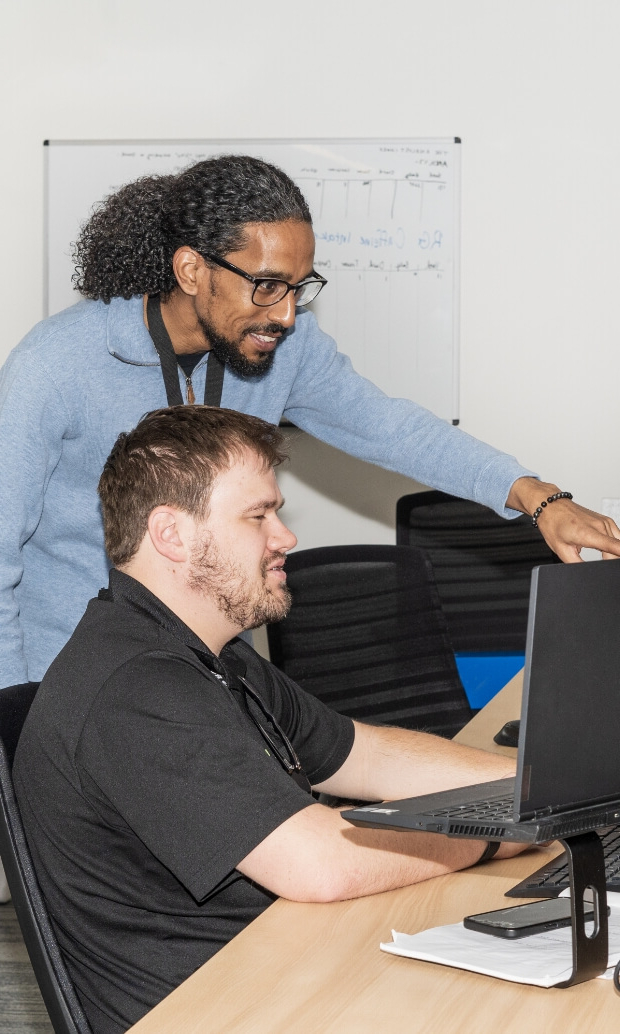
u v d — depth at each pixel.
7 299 3.82
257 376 1.95
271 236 1.77
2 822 1.14
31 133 3.78
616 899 1.15
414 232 3.71
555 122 3.65
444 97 3.68
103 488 1.33
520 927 1.06
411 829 1.01
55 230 3.77
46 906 1.18
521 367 3.74
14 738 1.32
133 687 1.18
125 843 1.18
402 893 1.20
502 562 3.02
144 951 1.19
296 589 2.25
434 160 3.68
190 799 1.12
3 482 1.83
